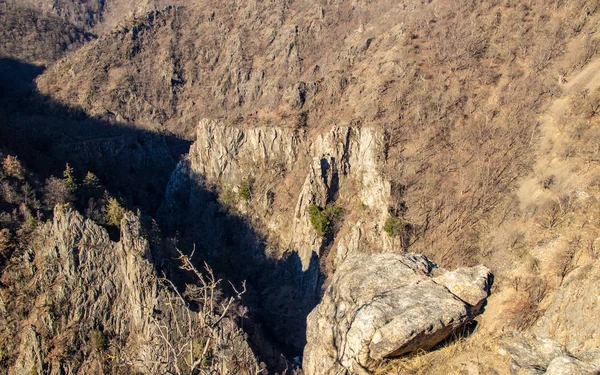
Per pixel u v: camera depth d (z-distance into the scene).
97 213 52.31
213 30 139.00
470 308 12.61
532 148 55.53
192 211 77.06
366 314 12.41
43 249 46.94
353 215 62.16
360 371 12.20
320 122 72.62
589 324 21.83
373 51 81.50
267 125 74.19
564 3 70.81
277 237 68.69
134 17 142.00
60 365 42.25
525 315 30.28
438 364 11.87
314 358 14.41
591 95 54.59
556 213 45.69
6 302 44.50
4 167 53.34
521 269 41.41
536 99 59.88
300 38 120.44
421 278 13.84
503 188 53.50
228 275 62.78
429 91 66.56
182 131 115.56
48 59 148.38
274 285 64.38
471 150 59.59
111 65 123.94
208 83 127.50
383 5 114.69
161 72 126.88
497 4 77.50
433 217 56.09
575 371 10.02
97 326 45.06
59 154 77.44
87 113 109.81
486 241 49.88
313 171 63.53
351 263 15.52
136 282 44.62
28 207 51.22
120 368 41.56
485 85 66.00
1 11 157.62
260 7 138.50
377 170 61.34
